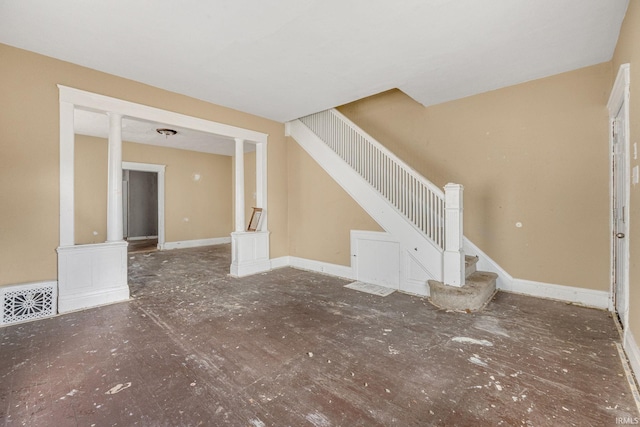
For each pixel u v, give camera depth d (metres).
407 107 4.50
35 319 2.80
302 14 2.25
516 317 2.82
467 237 3.95
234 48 2.75
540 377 1.84
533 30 2.45
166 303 3.31
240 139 4.66
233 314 2.97
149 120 3.64
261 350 2.22
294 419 1.50
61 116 2.98
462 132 3.97
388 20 2.32
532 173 3.45
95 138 6.40
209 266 5.33
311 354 2.16
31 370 1.94
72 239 3.07
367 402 1.63
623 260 2.53
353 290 3.80
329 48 2.75
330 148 4.68
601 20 2.31
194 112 4.04
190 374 1.91
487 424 1.45
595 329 2.53
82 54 2.87
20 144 2.77
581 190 3.15
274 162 5.15
